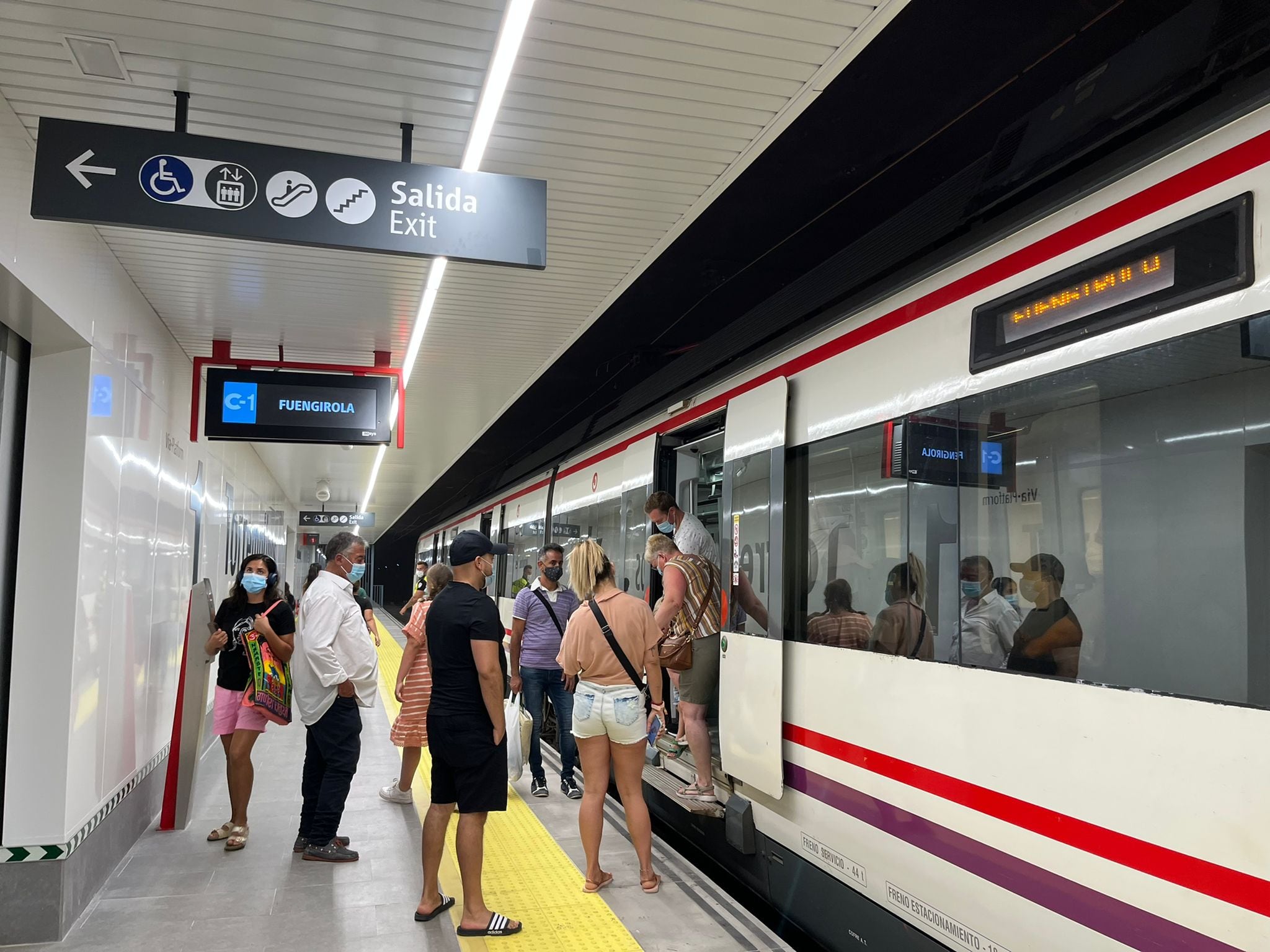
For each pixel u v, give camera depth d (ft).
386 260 16.15
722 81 10.97
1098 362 8.63
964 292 10.62
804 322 14.26
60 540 12.63
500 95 11.23
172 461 20.11
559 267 17.07
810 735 13.21
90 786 13.21
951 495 10.52
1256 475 7.03
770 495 14.89
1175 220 7.97
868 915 11.66
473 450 63.05
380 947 11.75
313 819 15.58
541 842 15.98
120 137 10.14
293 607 19.26
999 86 18.16
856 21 9.77
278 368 21.83
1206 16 8.03
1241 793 6.88
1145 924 7.59
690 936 11.98
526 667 20.06
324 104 11.36
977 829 9.68
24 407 12.87
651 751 20.53
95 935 12.16
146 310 17.53
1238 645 7.06
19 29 9.55
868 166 21.42
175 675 20.26
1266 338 7.04
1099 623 8.38
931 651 10.66
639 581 22.86
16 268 10.52
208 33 9.76
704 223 24.56
